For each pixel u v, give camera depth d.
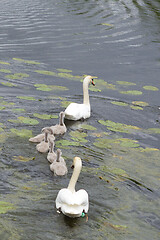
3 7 35.72
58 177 12.14
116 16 35.22
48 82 21.23
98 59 25.86
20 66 23.19
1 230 9.46
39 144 13.72
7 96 18.41
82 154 13.80
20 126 15.30
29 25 31.28
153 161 13.82
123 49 27.92
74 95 19.78
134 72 24.16
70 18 33.91
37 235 9.44
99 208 10.75
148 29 32.38
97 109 18.39
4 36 28.45
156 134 16.22
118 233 9.80
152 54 27.30
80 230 9.77
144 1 40.88
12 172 12.10
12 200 10.64
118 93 20.67
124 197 11.42
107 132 15.95
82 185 11.83
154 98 20.45
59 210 10.42
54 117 16.59
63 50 26.88
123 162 13.52
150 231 10.03
